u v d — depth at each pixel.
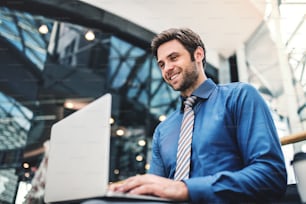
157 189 0.45
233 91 0.69
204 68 0.84
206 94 0.74
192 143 0.66
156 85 6.45
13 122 5.50
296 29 1.92
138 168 6.69
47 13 3.90
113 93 6.18
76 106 5.62
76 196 0.52
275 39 2.89
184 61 0.78
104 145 0.53
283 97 3.10
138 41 3.62
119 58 5.73
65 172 0.55
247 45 3.16
